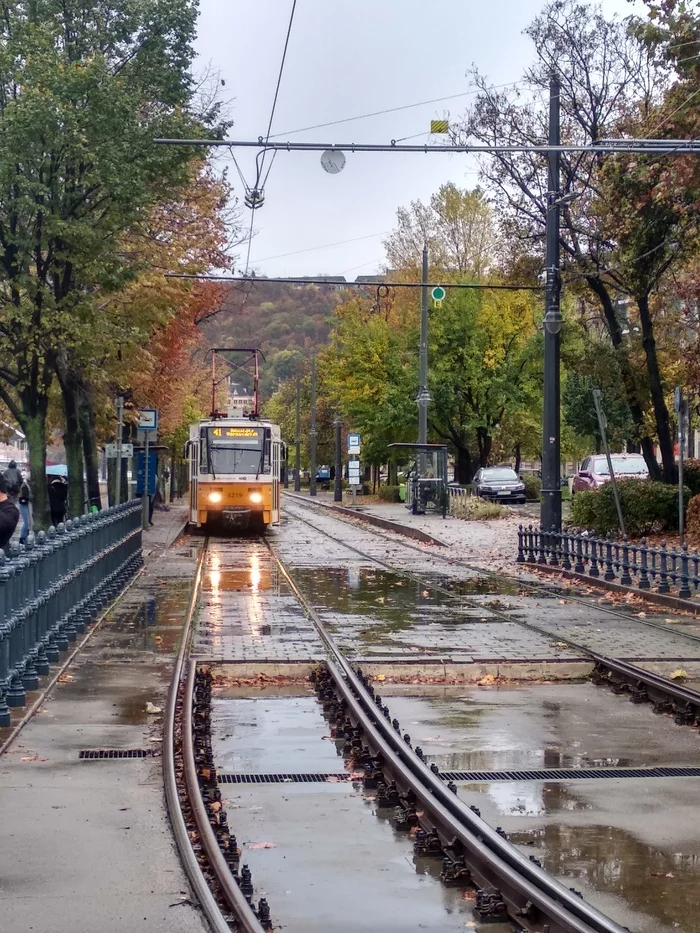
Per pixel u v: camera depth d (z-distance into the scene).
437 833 7.52
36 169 21.69
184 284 26.56
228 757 9.90
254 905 6.31
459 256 61.66
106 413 31.45
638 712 11.80
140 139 22.47
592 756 9.94
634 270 29.14
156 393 38.03
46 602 12.61
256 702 12.27
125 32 23.55
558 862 7.16
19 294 22.55
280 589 22.20
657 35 24.17
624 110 32.81
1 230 21.98
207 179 32.25
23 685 11.50
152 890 6.28
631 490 29.56
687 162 23.00
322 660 13.78
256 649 14.65
